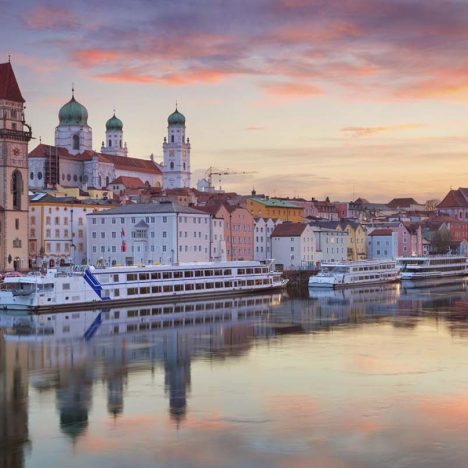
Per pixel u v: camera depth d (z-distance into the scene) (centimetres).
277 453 7350
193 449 7450
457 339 13100
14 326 14575
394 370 10594
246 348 12288
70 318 15750
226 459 7212
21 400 9081
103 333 13800
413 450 7419
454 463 7106
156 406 8788
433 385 9719
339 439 7694
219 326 14738
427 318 15988
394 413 8512
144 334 13712
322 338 13275
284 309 17750
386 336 13462
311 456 7281
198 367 10819
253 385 9731
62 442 7650
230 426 8075
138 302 18588
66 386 9744
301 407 8738
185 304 18800
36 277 16700
